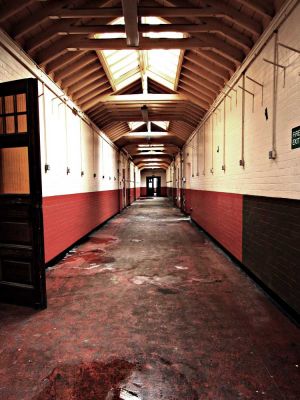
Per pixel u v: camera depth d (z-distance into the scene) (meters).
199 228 8.58
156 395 1.78
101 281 3.90
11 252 3.13
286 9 2.84
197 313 2.93
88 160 7.38
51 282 3.87
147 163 24.95
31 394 1.80
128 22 3.19
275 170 3.16
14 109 3.06
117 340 2.42
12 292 3.16
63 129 5.36
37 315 2.90
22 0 3.10
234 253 4.78
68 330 2.59
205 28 3.83
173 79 6.39
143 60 5.84
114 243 6.50
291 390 1.82
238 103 4.54
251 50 3.82
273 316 2.85
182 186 13.41
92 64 5.30
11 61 3.50
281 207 2.97
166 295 3.40
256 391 1.81
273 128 3.18
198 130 8.57
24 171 3.10
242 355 2.19
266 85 3.41
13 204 3.08
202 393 1.79
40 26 3.70
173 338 2.44
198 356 2.18
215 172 6.25
